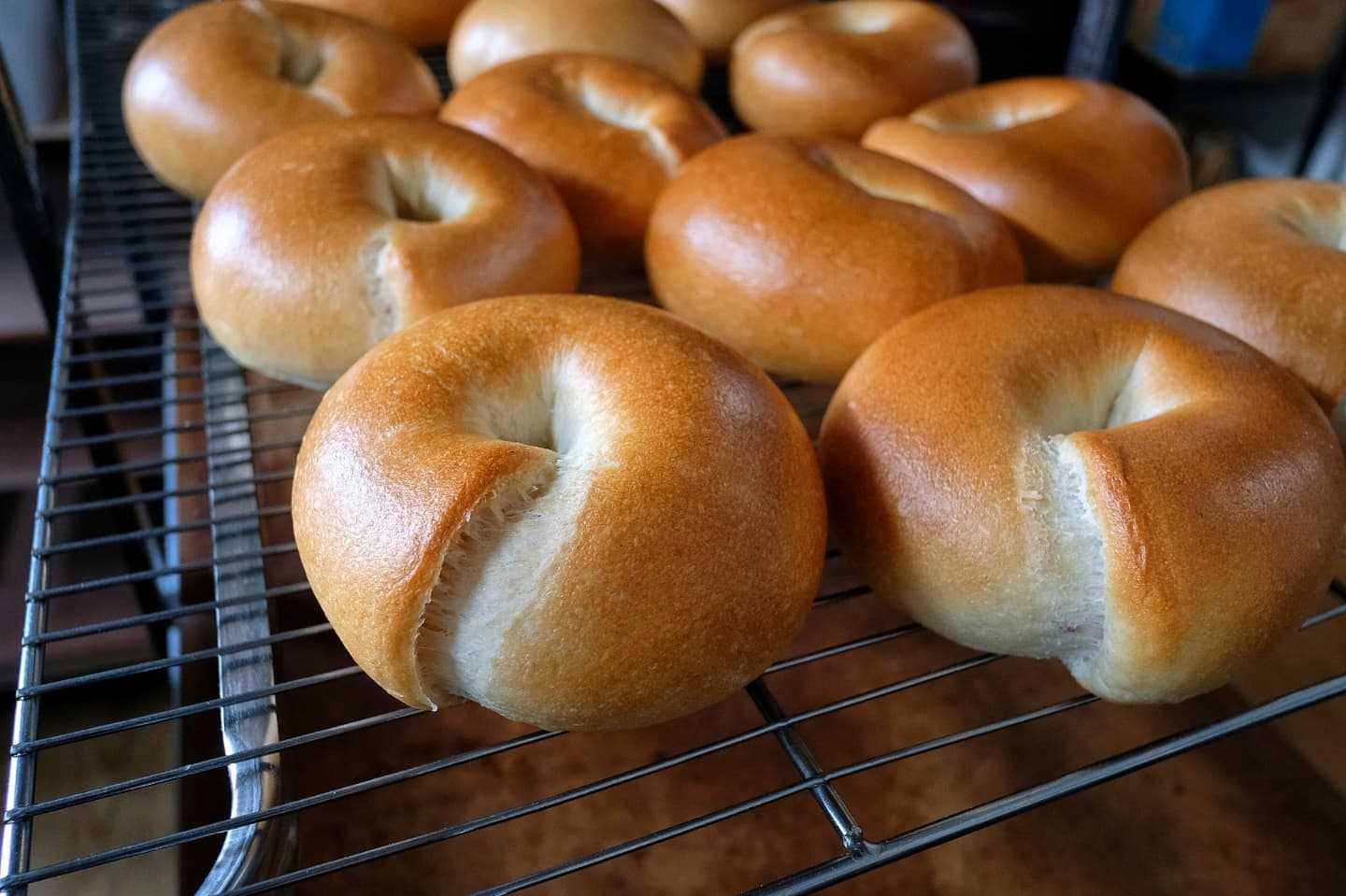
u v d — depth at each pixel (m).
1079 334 0.24
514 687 0.19
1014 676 0.29
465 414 0.21
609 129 0.34
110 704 0.46
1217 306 0.27
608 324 0.23
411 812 0.25
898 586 0.23
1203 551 0.20
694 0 0.46
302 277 0.27
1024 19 0.48
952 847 0.25
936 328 0.24
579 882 0.24
